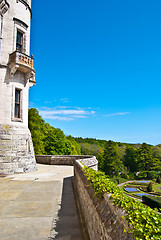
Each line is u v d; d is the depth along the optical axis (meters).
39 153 30.61
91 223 3.77
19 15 14.91
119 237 2.06
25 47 15.24
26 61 14.06
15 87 14.10
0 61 13.55
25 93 14.98
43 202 6.79
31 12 16.83
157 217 2.01
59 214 5.63
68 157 19.64
